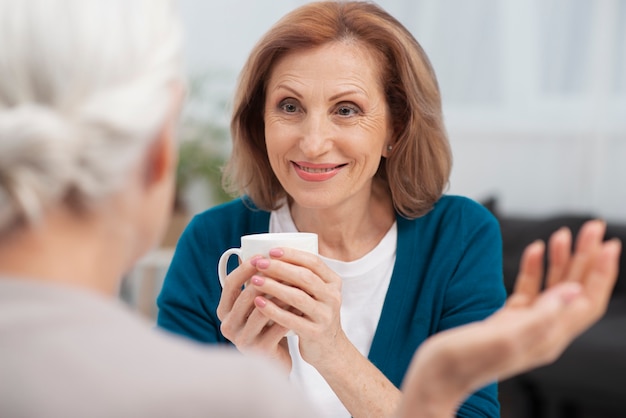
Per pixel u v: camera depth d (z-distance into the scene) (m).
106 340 0.52
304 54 1.23
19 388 0.49
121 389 0.50
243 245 1.07
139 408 0.50
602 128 3.52
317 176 1.24
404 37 1.28
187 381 0.52
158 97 0.58
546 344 0.57
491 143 3.85
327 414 1.29
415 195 1.37
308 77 1.22
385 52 1.26
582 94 3.60
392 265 1.37
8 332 0.51
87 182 0.54
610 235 3.25
